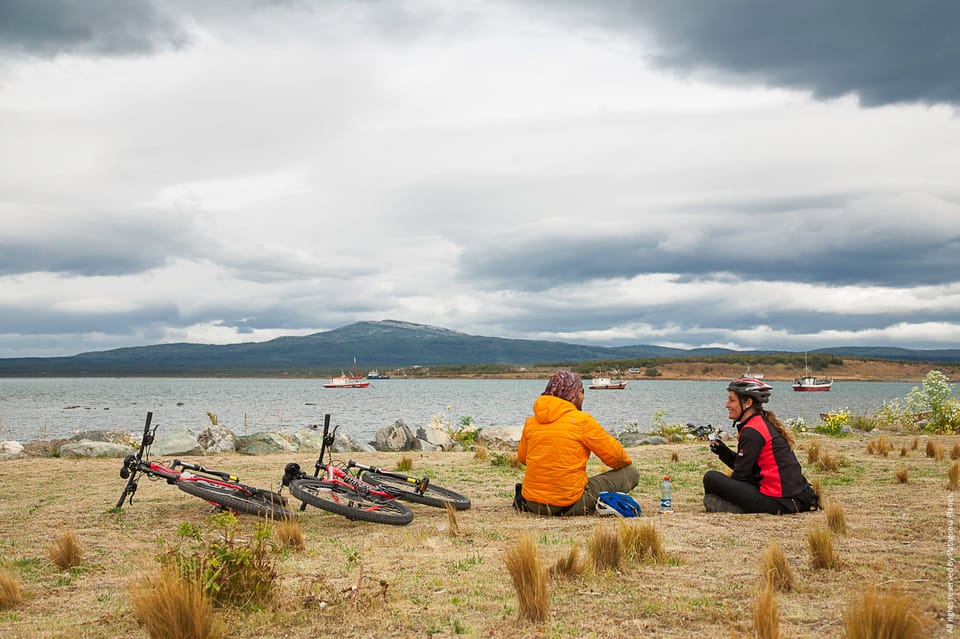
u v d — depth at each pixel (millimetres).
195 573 4570
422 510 9070
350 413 59844
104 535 7340
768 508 7984
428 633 4062
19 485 11445
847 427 24484
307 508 9203
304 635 4098
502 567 5598
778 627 3787
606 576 5156
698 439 24031
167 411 64750
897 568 5250
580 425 8328
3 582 4969
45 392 136000
